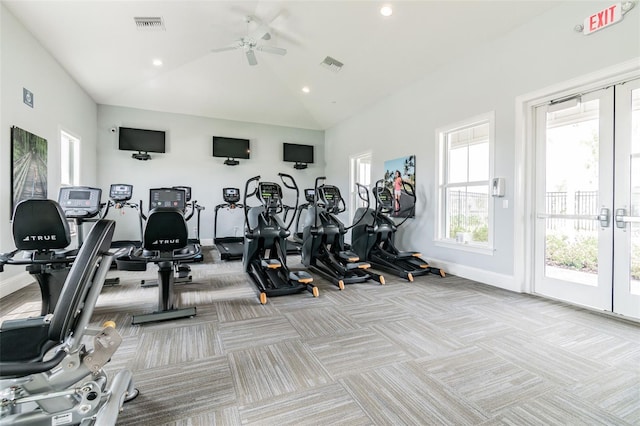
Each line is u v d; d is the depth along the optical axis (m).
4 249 3.46
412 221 5.52
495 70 4.02
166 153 7.38
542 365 2.07
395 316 2.96
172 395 1.73
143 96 6.66
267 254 5.46
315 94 6.89
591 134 3.17
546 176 3.58
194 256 2.92
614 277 3.00
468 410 1.62
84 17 4.02
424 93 5.21
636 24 2.74
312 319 2.89
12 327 1.27
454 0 3.63
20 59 3.79
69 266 2.84
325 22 4.56
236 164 7.92
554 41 3.37
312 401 1.69
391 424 1.51
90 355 1.31
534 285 3.71
